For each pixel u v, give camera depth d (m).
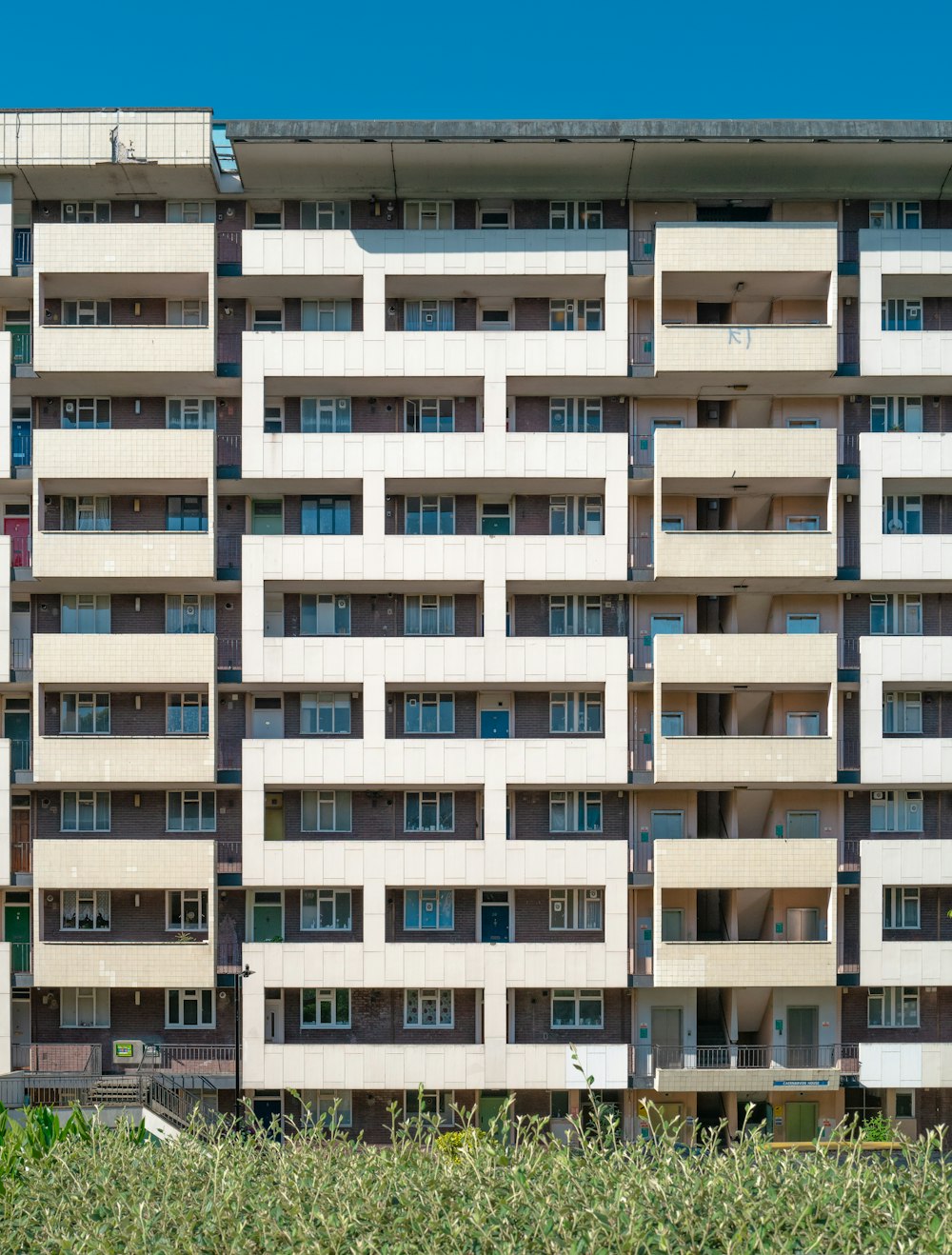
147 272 34.00
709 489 35.09
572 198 35.72
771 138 33.28
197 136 34.25
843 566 35.12
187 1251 13.16
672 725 35.72
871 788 35.09
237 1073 32.69
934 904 35.19
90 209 36.03
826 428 35.50
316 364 34.19
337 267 34.28
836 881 33.50
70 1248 13.23
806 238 33.72
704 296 35.69
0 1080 33.00
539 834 35.16
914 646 34.34
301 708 35.47
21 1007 35.12
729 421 35.91
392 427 35.81
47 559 33.97
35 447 34.06
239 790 35.22
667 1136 15.36
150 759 33.84
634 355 35.59
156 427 35.97
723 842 33.41
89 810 35.38
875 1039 34.97
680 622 35.91
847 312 35.41
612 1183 13.81
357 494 35.62
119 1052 34.09
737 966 33.31
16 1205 14.88
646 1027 34.69
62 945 33.59
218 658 35.12
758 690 35.22
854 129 33.38
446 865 33.59
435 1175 14.57
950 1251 11.70
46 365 33.97
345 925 34.91
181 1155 16.62
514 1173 14.06
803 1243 12.26
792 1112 35.44
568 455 34.19
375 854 33.59
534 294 35.72
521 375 34.22
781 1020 34.84
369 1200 13.75
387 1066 33.25
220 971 33.78
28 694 35.50
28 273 34.69
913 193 35.56
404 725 35.47
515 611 35.56
